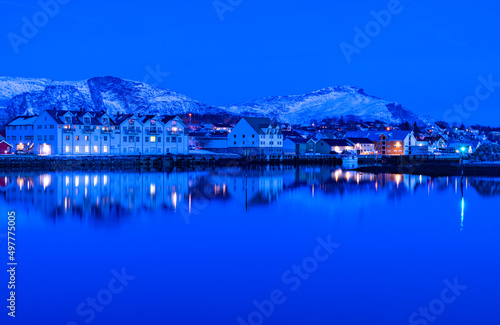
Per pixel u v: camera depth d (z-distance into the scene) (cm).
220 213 4131
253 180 7888
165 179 7994
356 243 2947
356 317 1848
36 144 12012
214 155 13888
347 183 7300
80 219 3775
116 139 12662
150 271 2372
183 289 2134
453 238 3083
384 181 7712
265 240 3039
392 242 2970
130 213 4106
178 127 13925
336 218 3859
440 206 4562
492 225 3522
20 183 6969
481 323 1788
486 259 2569
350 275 2311
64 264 2478
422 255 2653
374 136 19525
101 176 8600
